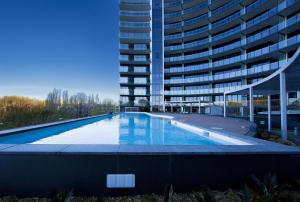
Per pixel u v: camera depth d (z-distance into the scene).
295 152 3.54
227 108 27.22
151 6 46.81
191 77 44.53
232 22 38.34
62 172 3.35
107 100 46.97
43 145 3.81
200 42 44.12
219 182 3.48
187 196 3.33
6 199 3.25
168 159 3.43
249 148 3.77
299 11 27.73
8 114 12.70
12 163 3.33
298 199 2.99
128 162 3.39
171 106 45.09
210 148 3.75
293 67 8.70
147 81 47.03
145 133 12.59
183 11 47.53
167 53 49.22
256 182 3.14
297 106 21.36
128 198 3.31
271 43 32.69
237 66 38.44
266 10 33.38
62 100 31.97
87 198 3.30
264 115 20.02
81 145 3.86
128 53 48.12
